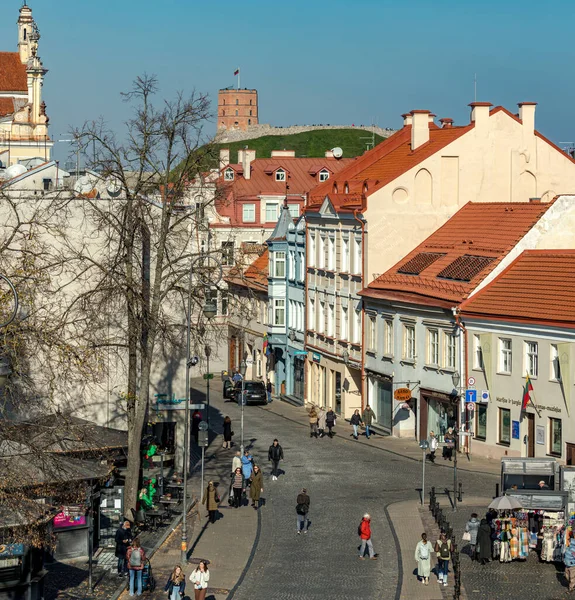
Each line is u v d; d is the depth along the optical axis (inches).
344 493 2177.7
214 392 3860.7
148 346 2030.0
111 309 2262.6
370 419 2876.5
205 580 1509.6
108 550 1839.3
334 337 3319.4
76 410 2111.2
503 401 2438.5
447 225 3065.9
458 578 1519.4
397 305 2851.9
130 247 2021.4
